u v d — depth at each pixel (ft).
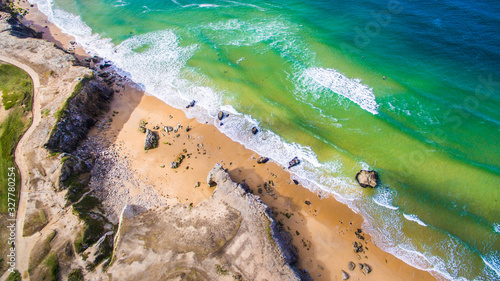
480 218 81.46
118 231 79.20
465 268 75.25
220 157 101.40
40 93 109.60
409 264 76.74
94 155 98.89
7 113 101.81
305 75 122.31
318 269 75.66
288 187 92.79
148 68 136.98
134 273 69.92
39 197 81.82
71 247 72.95
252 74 126.11
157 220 82.12
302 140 103.35
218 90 123.03
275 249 73.87
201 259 72.13
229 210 82.28
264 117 111.65
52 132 94.63
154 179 94.68
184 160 100.32
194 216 82.07
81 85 111.45
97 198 87.40
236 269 70.49
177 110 118.32
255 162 99.66
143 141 106.01
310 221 85.25
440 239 80.12
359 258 78.02
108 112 116.98
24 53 130.21
